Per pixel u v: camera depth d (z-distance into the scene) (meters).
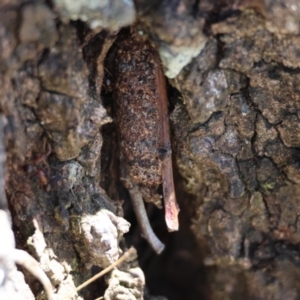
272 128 0.13
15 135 0.12
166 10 0.11
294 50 0.12
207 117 0.13
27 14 0.11
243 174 0.13
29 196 0.12
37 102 0.12
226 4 0.12
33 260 0.12
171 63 0.12
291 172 0.13
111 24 0.12
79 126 0.12
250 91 0.13
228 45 0.12
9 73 0.11
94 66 0.12
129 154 0.13
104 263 0.13
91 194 0.13
